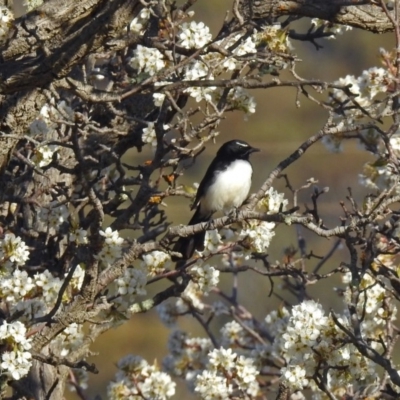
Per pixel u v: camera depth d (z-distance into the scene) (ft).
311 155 73.92
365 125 23.52
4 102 23.50
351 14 29.58
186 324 60.34
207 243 25.14
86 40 21.27
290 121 94.07
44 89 22.71
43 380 28.27
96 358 69.56
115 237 22.47
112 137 29.99
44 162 26.40
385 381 25.26
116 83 30.68
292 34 32.65
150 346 71.97
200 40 25.26
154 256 25.58
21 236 29.27
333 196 68.23
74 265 22.50
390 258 27.58
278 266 28.73
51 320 22.54
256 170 72.95
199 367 35.88
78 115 22.44
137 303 25.43
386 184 31.04
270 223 25.49
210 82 20.98
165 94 23.52
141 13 26.63
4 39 22.50
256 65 27.07
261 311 59.47
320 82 20.97
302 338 22.26
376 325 28.14
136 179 28.14
